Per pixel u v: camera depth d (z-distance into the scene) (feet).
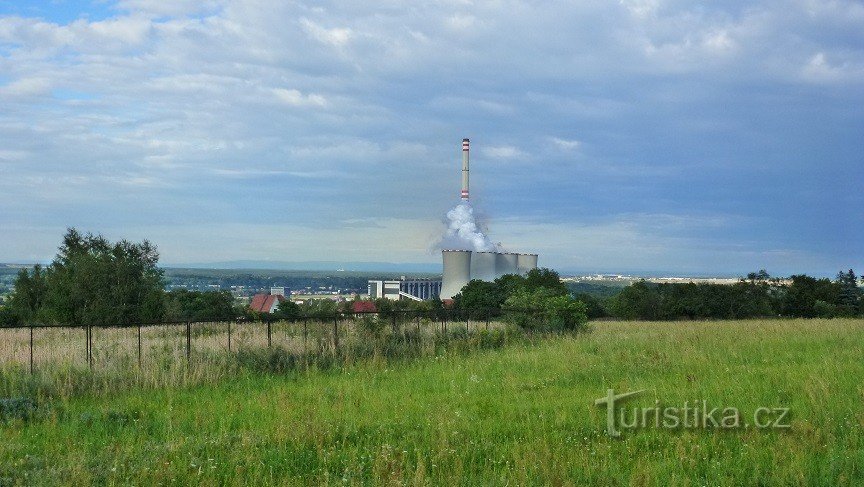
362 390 56.08
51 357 63.57
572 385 57.06
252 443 37.42
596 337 97.96
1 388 53.93
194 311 192.13
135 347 70.59
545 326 104.17
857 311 290.76
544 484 30.68
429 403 49.29
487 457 35.12
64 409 49.52
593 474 31.83
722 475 31.71
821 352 69.51
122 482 31.91
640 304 262.67
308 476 32.68
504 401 49.47
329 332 81.20
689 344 78.84
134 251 170.19
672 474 31.71
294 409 47.03
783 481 30.42
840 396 45.09
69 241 189.47
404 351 79.25
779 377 53.83
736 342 80.84
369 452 35.65
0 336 90.68
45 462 35.14
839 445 35.37
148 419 46.83
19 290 182.91
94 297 158.81
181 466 33.47
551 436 38.70
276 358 70.03
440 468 33.09
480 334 91.91
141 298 163.32
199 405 50.65
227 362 65.98
